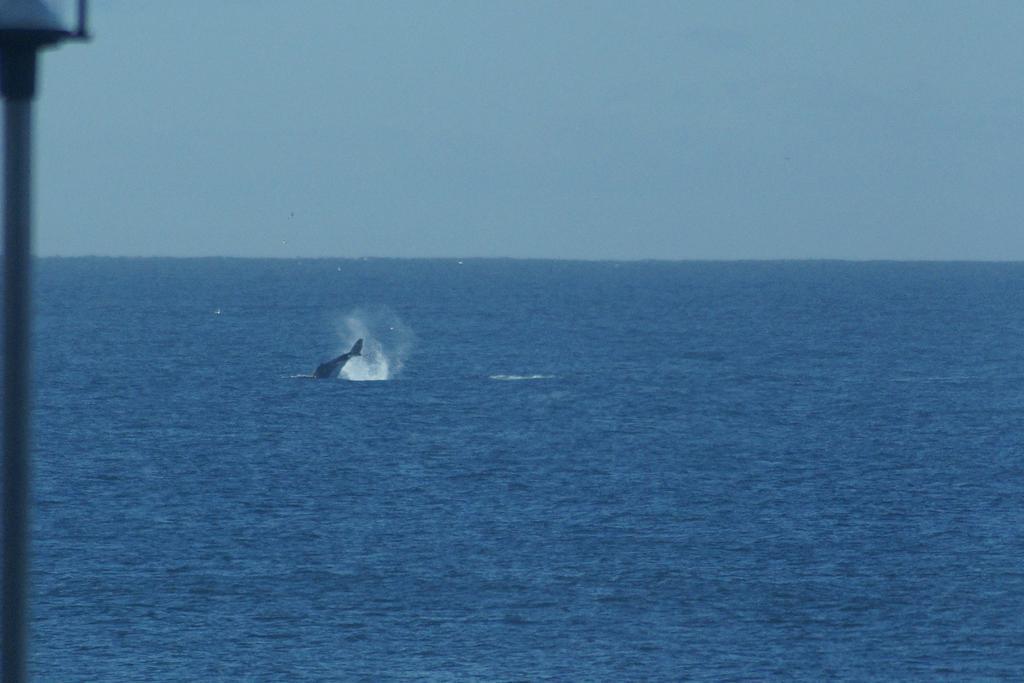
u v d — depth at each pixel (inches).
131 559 6609.3
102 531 7204.7
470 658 5177.2
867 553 6820.9
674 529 7367.1
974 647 5349.4
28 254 1740.9
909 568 6525.6
